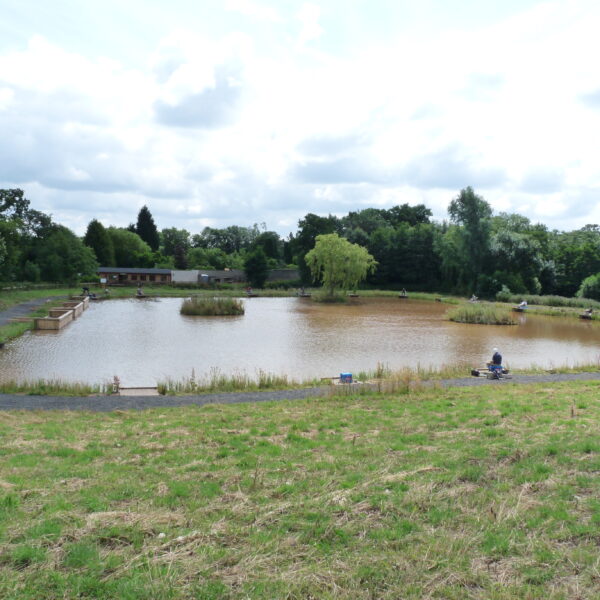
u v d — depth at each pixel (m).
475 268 80.69
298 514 7.54
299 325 45.22
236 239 164.38
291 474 9.29
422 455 10.29
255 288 95.75
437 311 59.81
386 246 97.50
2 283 67.00
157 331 40.31
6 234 64.88
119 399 17.66
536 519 7.30
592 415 13.62
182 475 9.33
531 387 19.53
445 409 15.24
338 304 69.19
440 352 32.22
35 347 32.03
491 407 15.11
